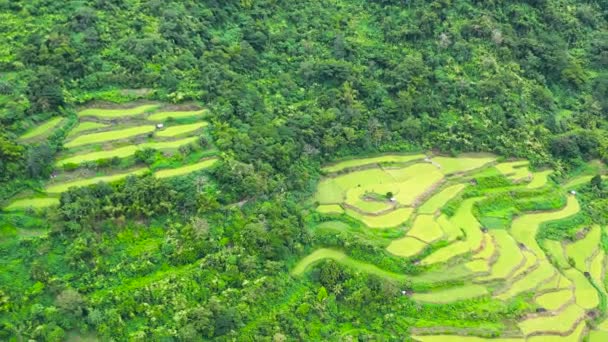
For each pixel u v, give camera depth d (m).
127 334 62.97
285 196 82.12
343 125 92.19
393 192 87.62
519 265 80.62
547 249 84.81
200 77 86.25
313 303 72.56
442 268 78.44
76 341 61.84
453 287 77.06
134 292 65.75
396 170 91.81
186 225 72.12
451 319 73.75
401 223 83.12
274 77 95.25
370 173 90.75
